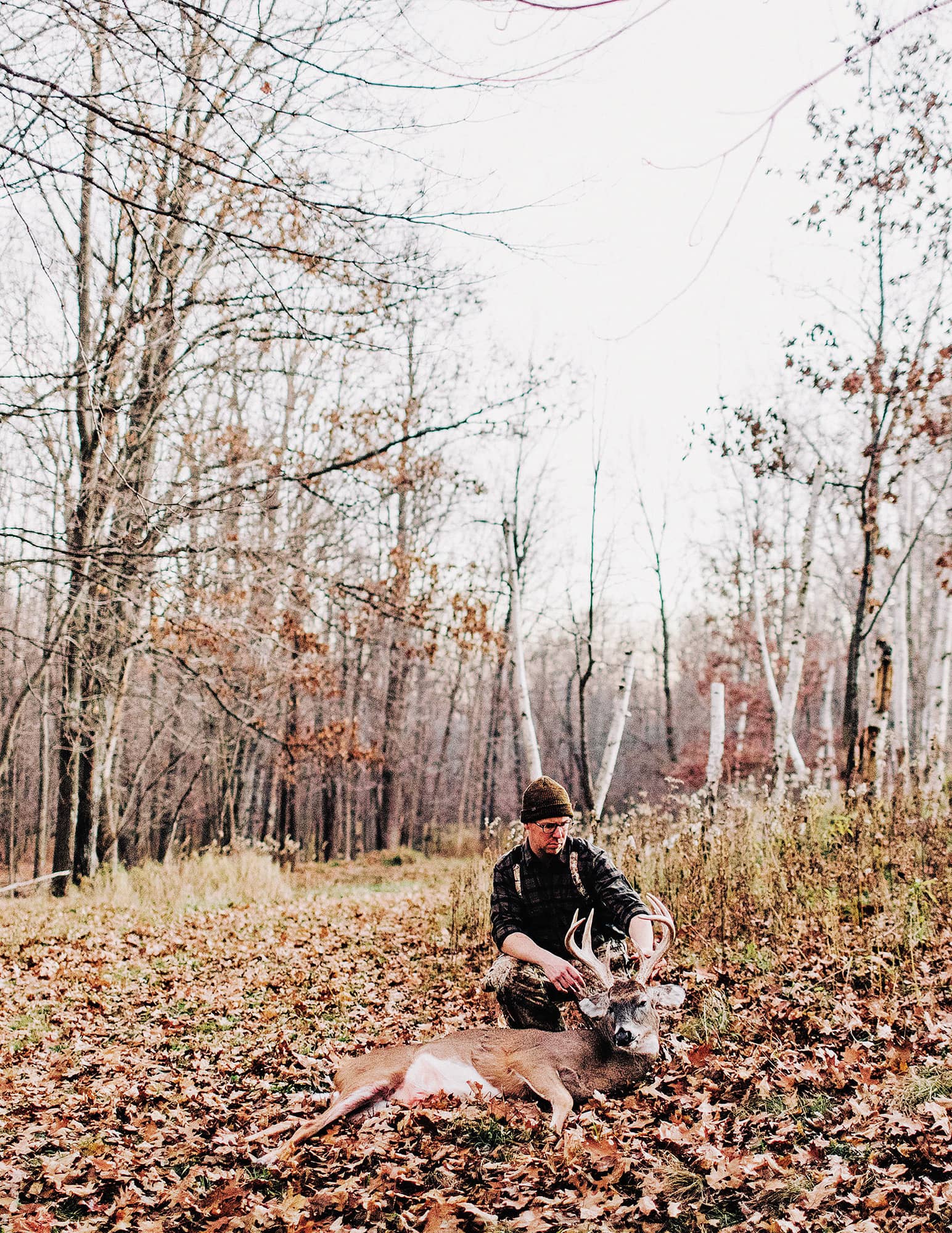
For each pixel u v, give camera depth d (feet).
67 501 40.22
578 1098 14.61
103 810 58.95
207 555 40.11
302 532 47.70
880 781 43.93
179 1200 12.79
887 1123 12.86
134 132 16.49
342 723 76.69
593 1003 14.80
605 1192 11.89
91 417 27.68
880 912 25.18
